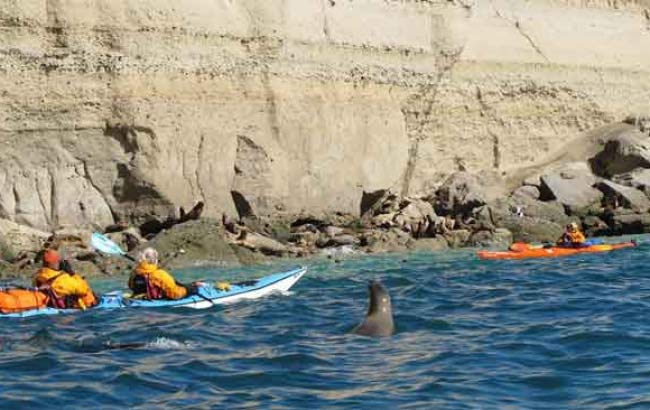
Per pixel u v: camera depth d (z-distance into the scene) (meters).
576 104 49.28
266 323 20.78
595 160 48.38
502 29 47.97
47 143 36.72
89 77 37.12
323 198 41.31
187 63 38.75
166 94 38.22
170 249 34.72
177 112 38.34
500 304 22.78
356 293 25.75
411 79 44.53
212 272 32.62
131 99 37.47
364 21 43.72
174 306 23.69
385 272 31.17
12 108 36.19
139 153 37.62
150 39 38.22
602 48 50.84
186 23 38.97
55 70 36.75
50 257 23.28
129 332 19.89
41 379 15.52
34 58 36.50
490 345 17.64
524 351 17.14
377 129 43.25
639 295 23.69
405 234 39.44
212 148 38.97
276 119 40.44
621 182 46.28
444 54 45.75
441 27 45.94
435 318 20.52
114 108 37.38
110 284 30.17
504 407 13.84
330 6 42.97
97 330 20.34
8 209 35.94
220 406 14.00
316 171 41.22
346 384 15.09
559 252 35.81
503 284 26.89
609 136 48.84
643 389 14.55
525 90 47.78
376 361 16.53
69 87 36.84
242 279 30.69
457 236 40.31
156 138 37.78
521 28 48.59
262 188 39.75
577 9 51.09
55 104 36.69
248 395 14.56
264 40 40.66
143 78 37.84
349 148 42.31
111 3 37.62
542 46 48.84
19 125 36.28
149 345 18.17
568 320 20.09
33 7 36.59
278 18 41.09
